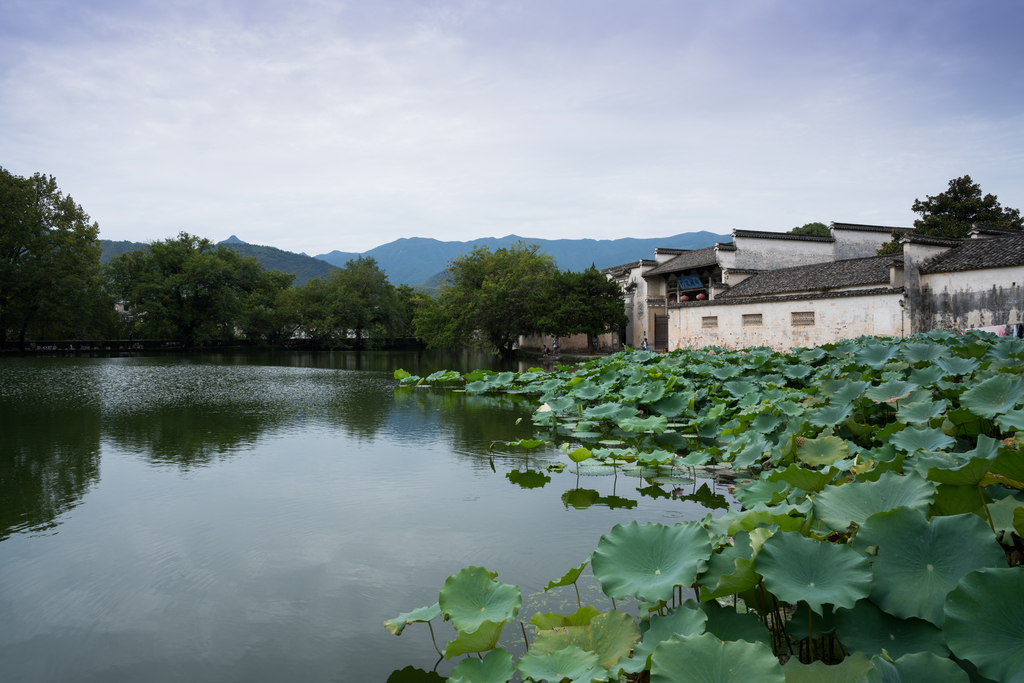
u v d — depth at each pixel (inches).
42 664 134.2
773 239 1227.2
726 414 396.5
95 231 1739.7
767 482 187.0
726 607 111.7
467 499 253.0
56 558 192.5
